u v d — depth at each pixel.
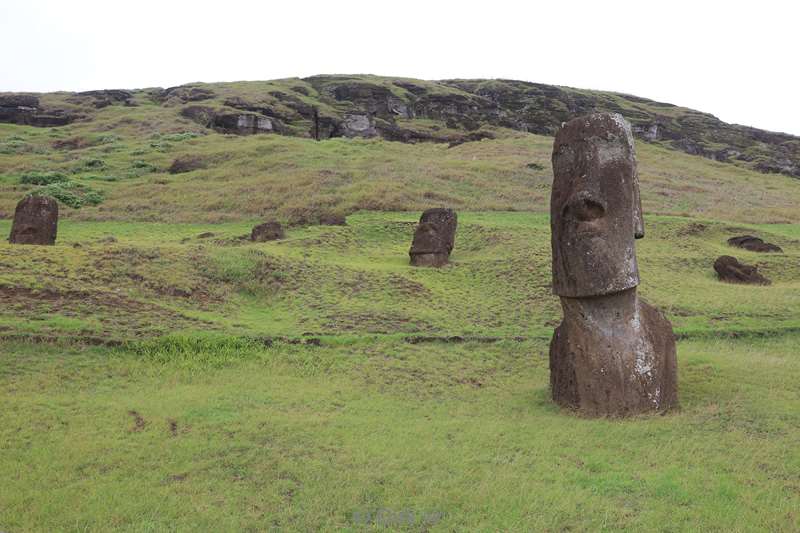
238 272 16.81
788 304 16.25
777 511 5.41
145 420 7.74
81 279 14.41
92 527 5.14
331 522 5.38
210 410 8.33
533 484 6.09
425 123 87.38
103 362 10.20
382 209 30.23
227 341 11.52
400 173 38.22
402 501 5.73
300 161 41.22
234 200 31.83
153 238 25.11
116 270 15.29
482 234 25.02
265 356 11.27
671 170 55.03
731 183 52.28
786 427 7.73
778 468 6.42
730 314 15.41
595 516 5.41
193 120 67.25
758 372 10.46
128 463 6.43
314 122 74.69
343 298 16.38
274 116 72.81
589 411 8.73
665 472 6.35
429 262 20.55
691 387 9.79
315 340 12.22
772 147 102.69
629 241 8.99
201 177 38.72
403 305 16.05
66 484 5.92
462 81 118.31
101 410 8.02
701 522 5.25
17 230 19.22
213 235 25.25
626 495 5.86
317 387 9.92
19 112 69.19
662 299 16.69
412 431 7.76
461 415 8.77
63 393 8.78
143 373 10.06
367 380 10.52
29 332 10.57
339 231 25.69
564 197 9.28
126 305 13.34
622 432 7.71
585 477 6.28
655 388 8.73
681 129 105.31
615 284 8.78
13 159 44.09
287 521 5.38
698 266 21.45
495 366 11.69
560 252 9.27
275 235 24.48
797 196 49.44
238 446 7.00
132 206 31.19
